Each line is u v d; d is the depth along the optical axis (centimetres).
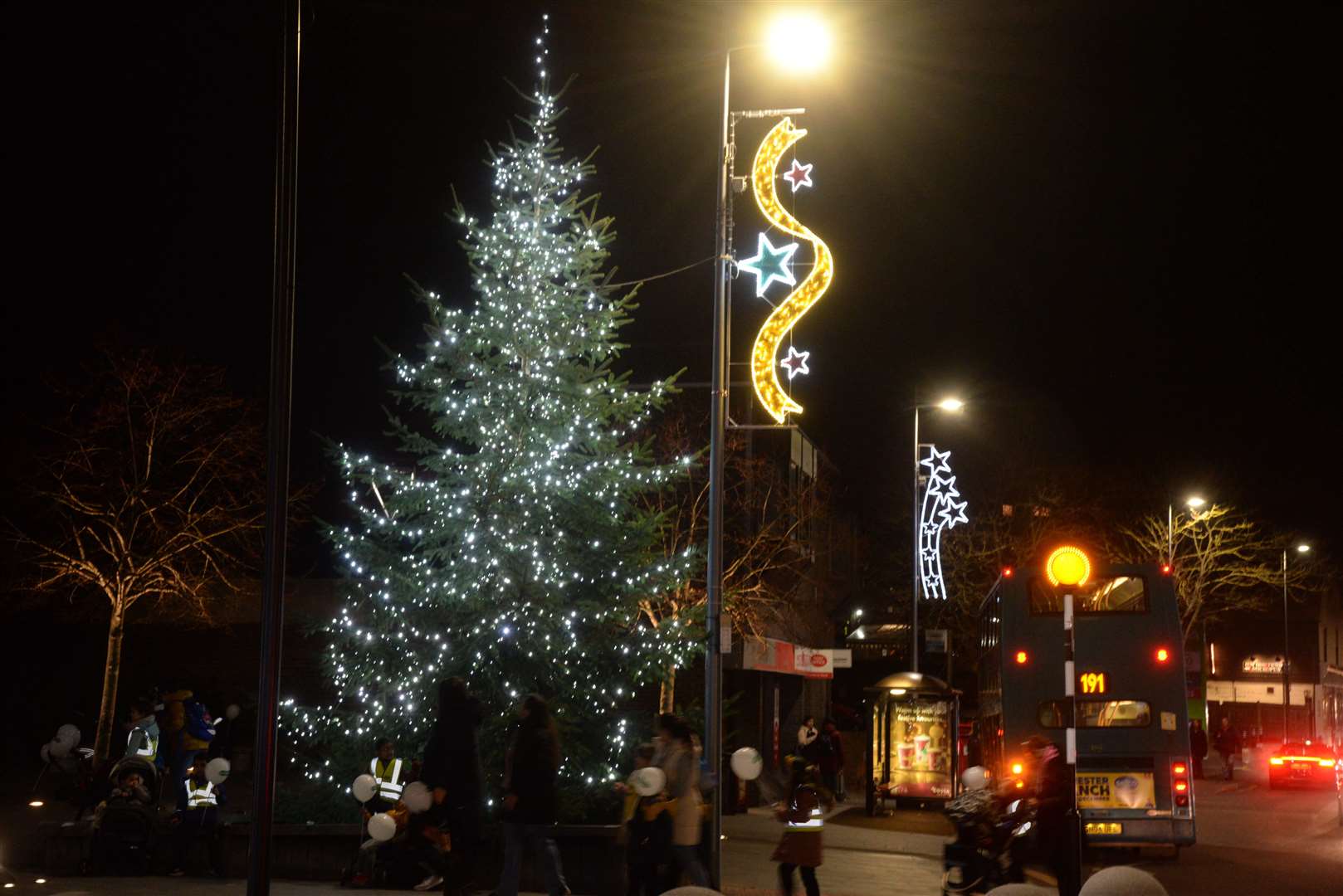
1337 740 5041
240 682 3591
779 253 1942
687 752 1322
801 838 1395
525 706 1323
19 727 3709
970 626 5303
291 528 3609
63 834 1730
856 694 5784
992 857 1644
